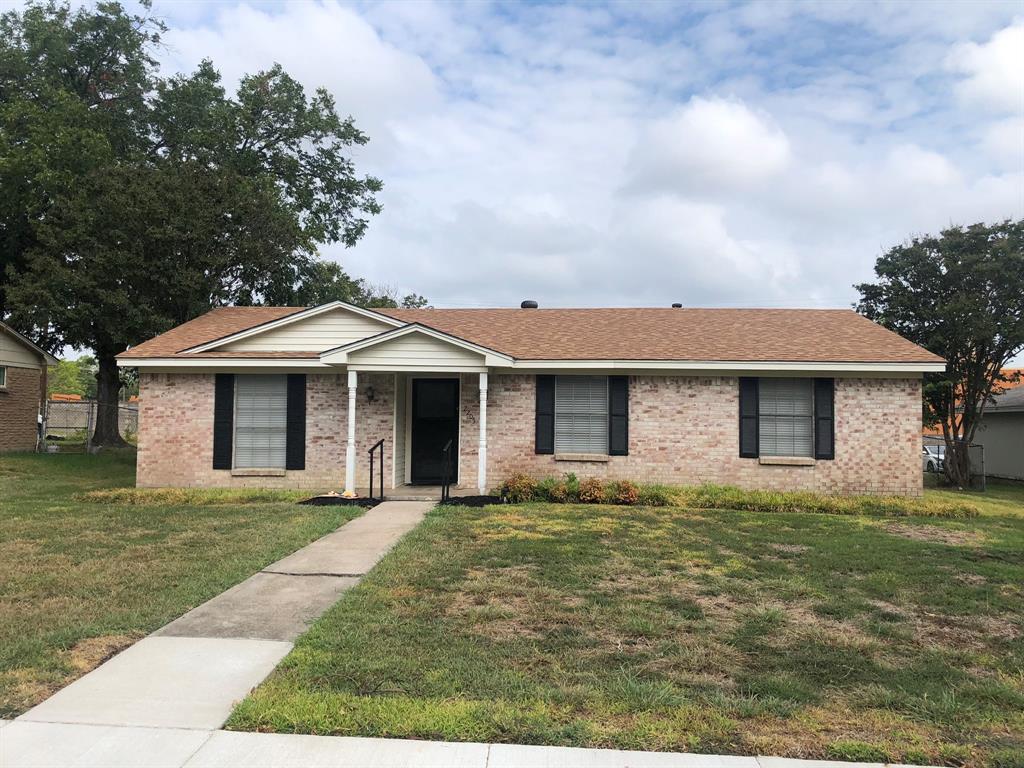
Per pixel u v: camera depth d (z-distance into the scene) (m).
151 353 14.91
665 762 3.79
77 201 20.89
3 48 25.50
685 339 15.60
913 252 21.31
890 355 14.26
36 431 24.41
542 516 11.49
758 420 14.59
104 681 4.82
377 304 37.88
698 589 7.24
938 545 9.74
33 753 3.83
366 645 5.47
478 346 13.58
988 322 19.95
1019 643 5.81
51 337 25.36
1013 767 3.78
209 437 15.07
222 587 7.10
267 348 15.29
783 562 8.51
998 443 25.88
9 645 5.38
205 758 3.80
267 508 12.01
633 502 13.25
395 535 9.84
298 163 29.47
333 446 14.98
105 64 27.39
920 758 3.85
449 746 3.95
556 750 3.91
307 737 4.04
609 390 14.80
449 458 15.46
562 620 6.16
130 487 15.45
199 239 20.84
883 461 14.34
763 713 4.38
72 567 7.81
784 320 17.17
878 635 5.95
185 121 27.83
